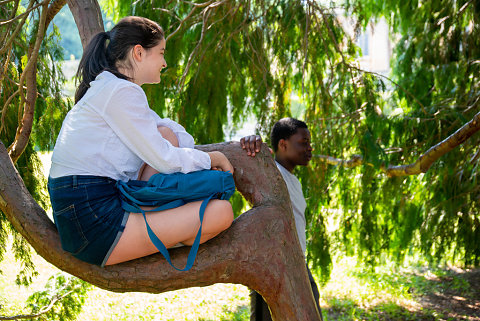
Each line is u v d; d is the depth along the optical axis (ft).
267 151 7.90
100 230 5.83
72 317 14.48
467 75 18.71
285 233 6.89
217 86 15.48
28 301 14.83
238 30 14.19
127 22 6.37
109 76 6.09
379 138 17.63
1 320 11.93
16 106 13.14
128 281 6.11
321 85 15.67
